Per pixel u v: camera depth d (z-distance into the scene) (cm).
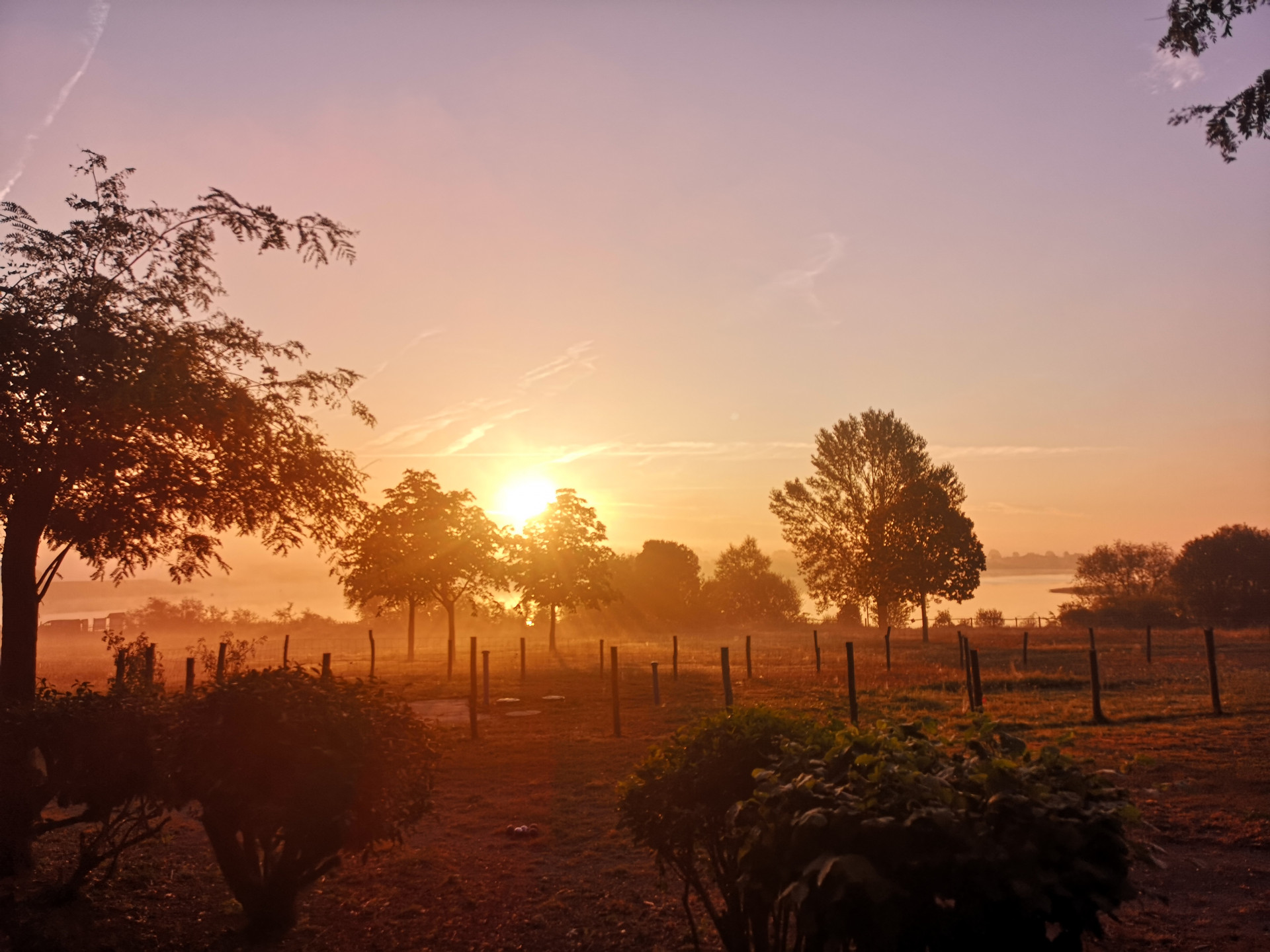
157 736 629
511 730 1695
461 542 3519
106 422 888
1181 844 832
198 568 1124
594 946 628
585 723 1767
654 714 1875
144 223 1018
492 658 3738
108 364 884
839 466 5681
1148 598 6544
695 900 711
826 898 327
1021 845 327
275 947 619
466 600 3947
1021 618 7250
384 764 587
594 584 4278
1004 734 419
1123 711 1734
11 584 881
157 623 6431
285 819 550
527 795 1127
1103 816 339
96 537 1025
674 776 491
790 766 413
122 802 690
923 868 326
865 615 6094
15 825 679
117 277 977
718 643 4662
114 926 638
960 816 338
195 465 1001
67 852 816
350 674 3002
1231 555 6988
